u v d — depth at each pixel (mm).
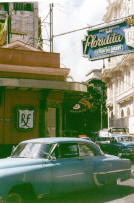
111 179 8539
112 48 28609
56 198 8000
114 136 21594
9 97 19469
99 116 64688
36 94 20172
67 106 23578
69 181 7480
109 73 57062
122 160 9008
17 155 7777
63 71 20969
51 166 7160
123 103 51688
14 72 19906
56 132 21328
